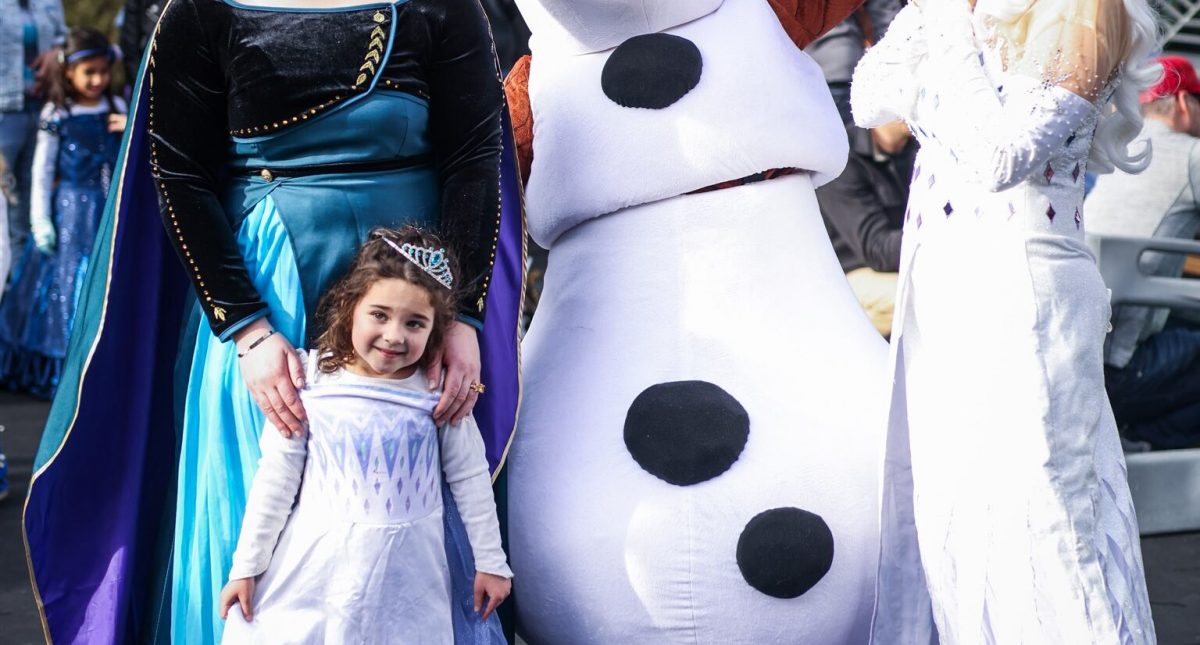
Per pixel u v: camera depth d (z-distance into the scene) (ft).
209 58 8.95
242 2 8.91
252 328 8.82
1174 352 17.93
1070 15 8.45
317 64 8.82
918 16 9.31
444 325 8.78
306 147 8.98
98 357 9.41
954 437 8.91
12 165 26.12
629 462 9.44
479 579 9.02
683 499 9.29
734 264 9.80
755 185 10.00
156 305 9.66
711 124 9.78
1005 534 8.74
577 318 10.03
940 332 8.98
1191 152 18.20
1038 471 8.59
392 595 8.64
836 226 20.94
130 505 9.71
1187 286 17.02
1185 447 18.25
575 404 9.77
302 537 8.63
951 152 8.92
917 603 9.53
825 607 9.40
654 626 9.32
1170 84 15.53
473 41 9.21
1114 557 8.75
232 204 9.20
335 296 8.66
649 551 9.25
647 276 9.84
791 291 9.89
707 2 10.07
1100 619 8.57
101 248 9.53
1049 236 8.68
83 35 25.02
